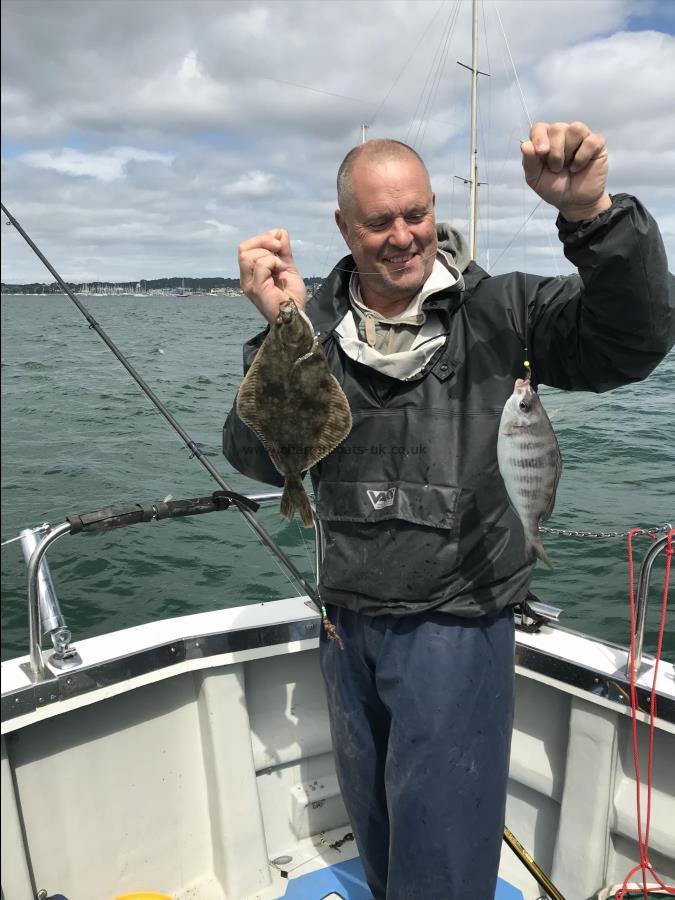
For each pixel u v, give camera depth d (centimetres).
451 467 187
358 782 218
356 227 187
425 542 187
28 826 233
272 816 285
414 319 192
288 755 282
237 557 658
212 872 271
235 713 265
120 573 627
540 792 260
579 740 240
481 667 191
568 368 188
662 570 574
